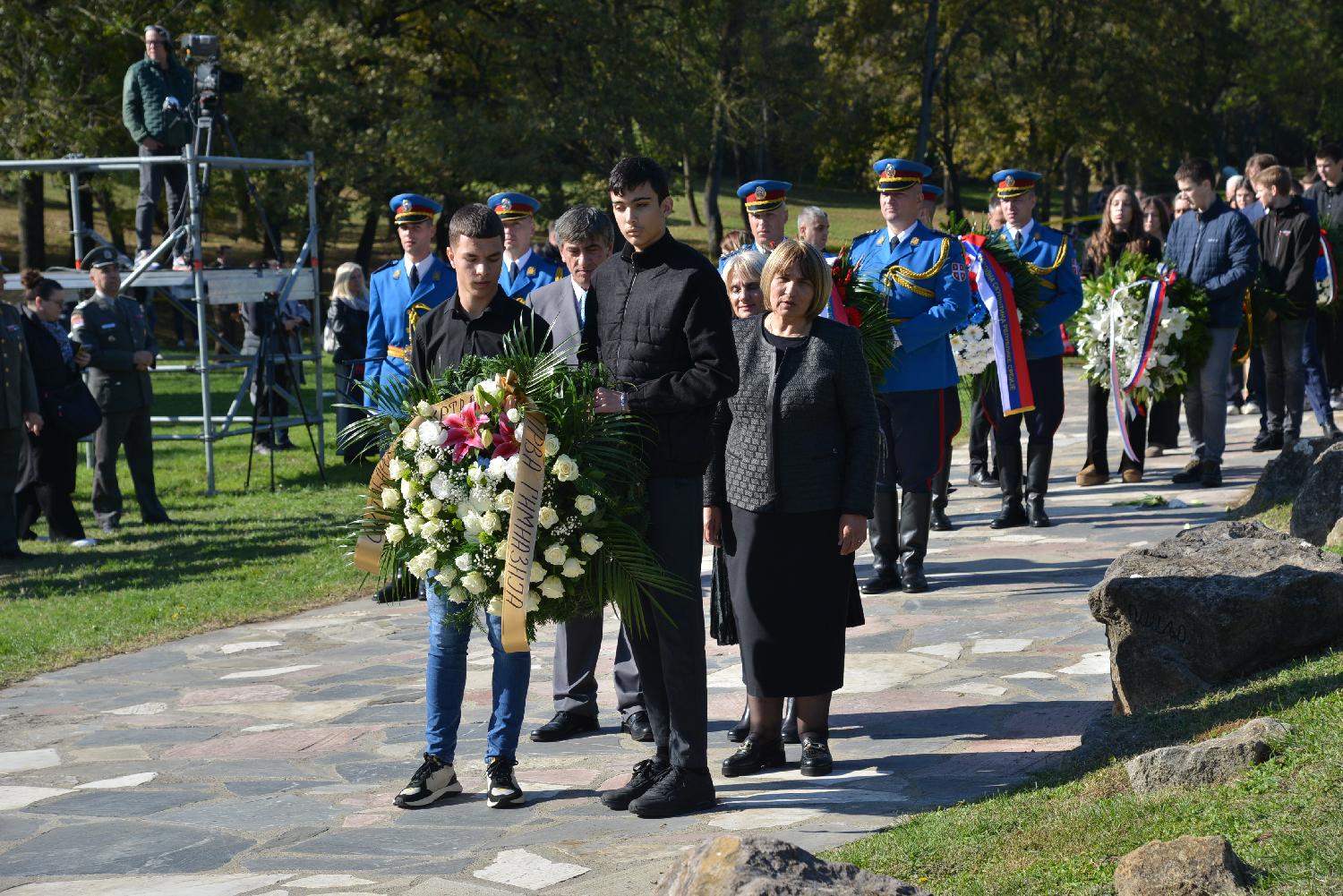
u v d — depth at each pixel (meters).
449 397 4.76
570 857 4.24
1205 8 49.72
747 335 5.04
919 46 46.97
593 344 4.96
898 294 7.71
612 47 37.09
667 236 4.83
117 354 12.08
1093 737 4.68
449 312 5.23
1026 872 3.49
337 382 14.59
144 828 4.81
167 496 14.00
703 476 5.01
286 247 46.88
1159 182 73.88
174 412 20.56
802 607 4.92
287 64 32.72
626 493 4.66
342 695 6.75
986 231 9.50
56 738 6.23
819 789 4.81
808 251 4.95
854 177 78.50
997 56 47.81
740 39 48.34
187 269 14.16
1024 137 48.88
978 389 9.54
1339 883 3.02
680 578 4.70
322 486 14.41
